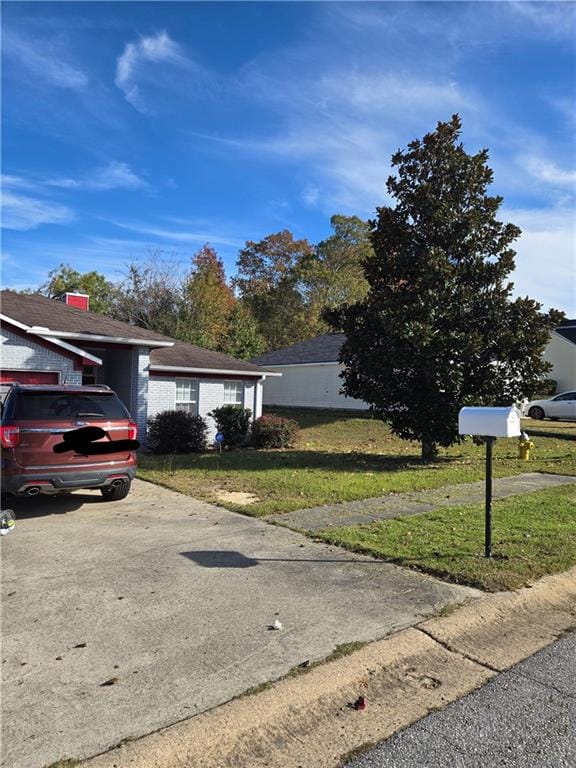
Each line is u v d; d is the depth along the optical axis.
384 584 4.98
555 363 33.62
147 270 34.47
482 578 5.06
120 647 3.79
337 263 51.34
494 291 12.55
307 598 4.66
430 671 3.65
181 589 4.85
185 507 8.01
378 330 12.90
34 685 3.32
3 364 12.71
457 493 9.22
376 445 18.36
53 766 2.63
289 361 31.70
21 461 6.99
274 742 2.92
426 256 12.12
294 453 15.01
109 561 5.58
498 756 2.83
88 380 17.67
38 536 6.47
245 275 53.00
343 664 3.58
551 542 6.20
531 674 3.64
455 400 12.34
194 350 19.69
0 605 4.48
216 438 14.71
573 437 20.20
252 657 3.66
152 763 2.70
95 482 7.46
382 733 3.01
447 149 12.58
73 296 19.61
